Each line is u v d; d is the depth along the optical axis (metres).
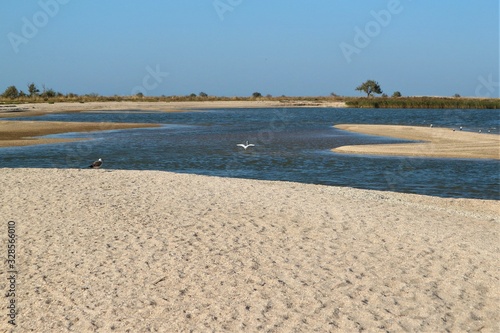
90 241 11.33
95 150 33.72
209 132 46.66
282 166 27.33
